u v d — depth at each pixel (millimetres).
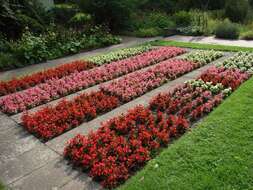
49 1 16484
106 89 6055
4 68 8617
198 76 6723
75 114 4859
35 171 3578
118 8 14281
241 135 4016
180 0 18547
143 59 8422
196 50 9656
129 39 13047
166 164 3510
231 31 12461
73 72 7648
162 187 3135
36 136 4422
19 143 4242
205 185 3123
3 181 3418
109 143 4027
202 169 3377
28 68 8688
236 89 5844
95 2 14312
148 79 6660
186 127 4402
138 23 15258
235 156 3570
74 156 3709
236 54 8570
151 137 4141
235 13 15383
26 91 6289
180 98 5469
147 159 3660
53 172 3545
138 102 5516
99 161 3650
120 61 8391
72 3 18547
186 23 15164
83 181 3369
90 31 12312
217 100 5191
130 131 4363
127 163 3537
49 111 5086
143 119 4656
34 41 9875
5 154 3967
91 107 5145
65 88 6293
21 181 3406
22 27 11578
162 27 14844
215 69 6996
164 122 4508
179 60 8148
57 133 4410
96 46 11398
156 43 11172
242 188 3064
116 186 3279
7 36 11320
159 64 7812
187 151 3729
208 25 14070
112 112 5129
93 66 8141
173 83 6441
